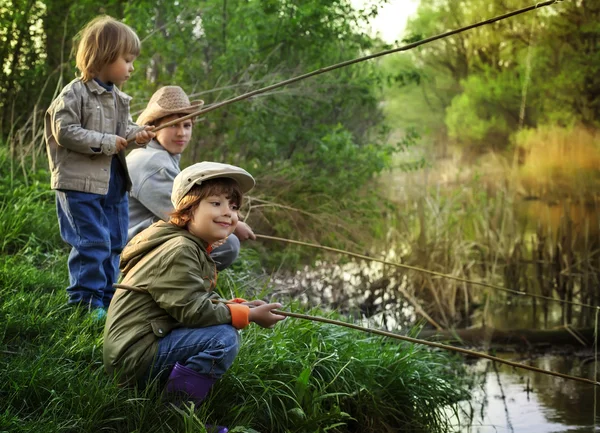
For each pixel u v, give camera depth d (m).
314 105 9.60
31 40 8.99
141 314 3.34
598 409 5.11
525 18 21.58
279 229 8.34
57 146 4.32
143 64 8.77
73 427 3.16
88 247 4.35
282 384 3.81
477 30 24.33
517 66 23.36
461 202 10.55
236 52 8.77
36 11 9.00
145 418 3.24
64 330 4.07
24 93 8.91
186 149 9.12
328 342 4.52
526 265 8.98
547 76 20.56
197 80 8.77
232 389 3.68
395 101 27.55
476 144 25.67
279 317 3.42
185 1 8.88
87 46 4.29
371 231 9.34
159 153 4.75
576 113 19.59
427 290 7.78
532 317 7.57
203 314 3.28
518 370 6.06
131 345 3.32
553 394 5.45
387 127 10.76
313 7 8.96
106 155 4.33
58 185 4.29
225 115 8.96
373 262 8.71
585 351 6.60
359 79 9.74
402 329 6.81
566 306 7.96
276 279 7.84
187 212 3.42
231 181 3.45
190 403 3.31
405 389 4.59
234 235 4.77
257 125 8.87
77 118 4.25
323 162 9.41
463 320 7.48
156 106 4.74
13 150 7.21
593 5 18.86
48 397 3.33
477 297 8.13
